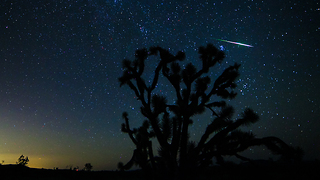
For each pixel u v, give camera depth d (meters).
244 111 4.29
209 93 5.26
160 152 4.48
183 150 4.60
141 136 5.39
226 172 5.30
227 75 5.36
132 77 5.23
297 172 5.57
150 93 5.14
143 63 5.27
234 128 4.32
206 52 5.17
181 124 4.70
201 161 4.55
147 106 5.00
